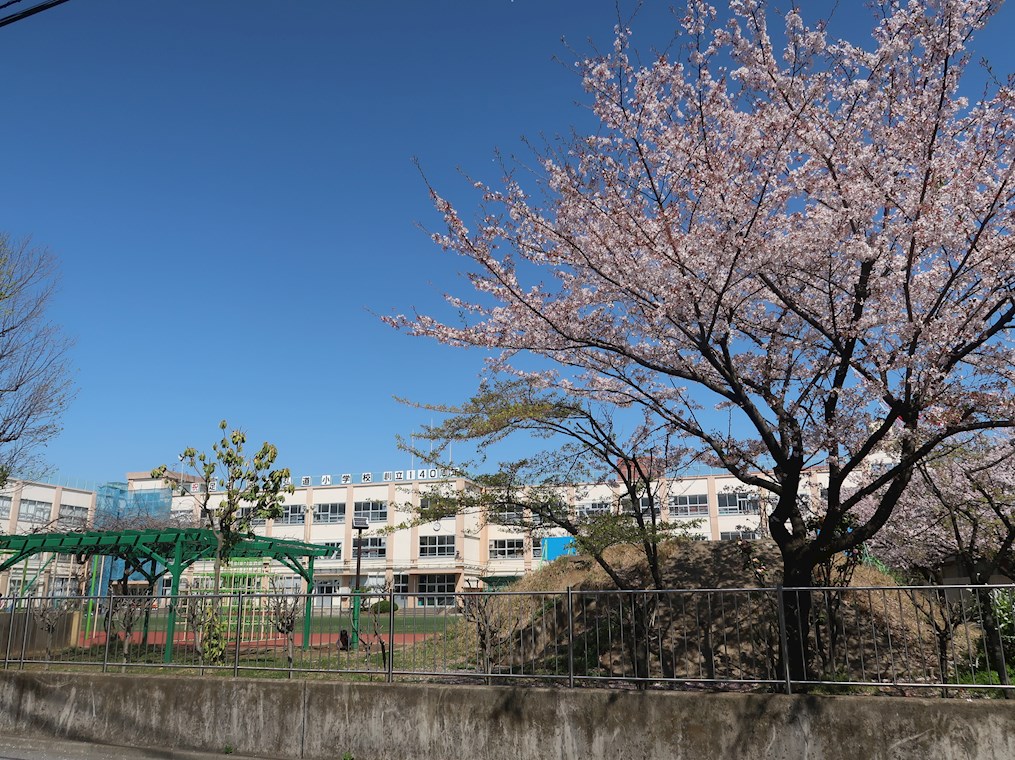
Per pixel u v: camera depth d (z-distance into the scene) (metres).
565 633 11.39
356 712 8.55
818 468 12.58
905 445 8.70
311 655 9.86
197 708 9.26
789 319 10.79
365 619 10.21
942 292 8.45
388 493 66.69
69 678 10.08
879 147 8.91
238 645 9.87
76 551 18.66
